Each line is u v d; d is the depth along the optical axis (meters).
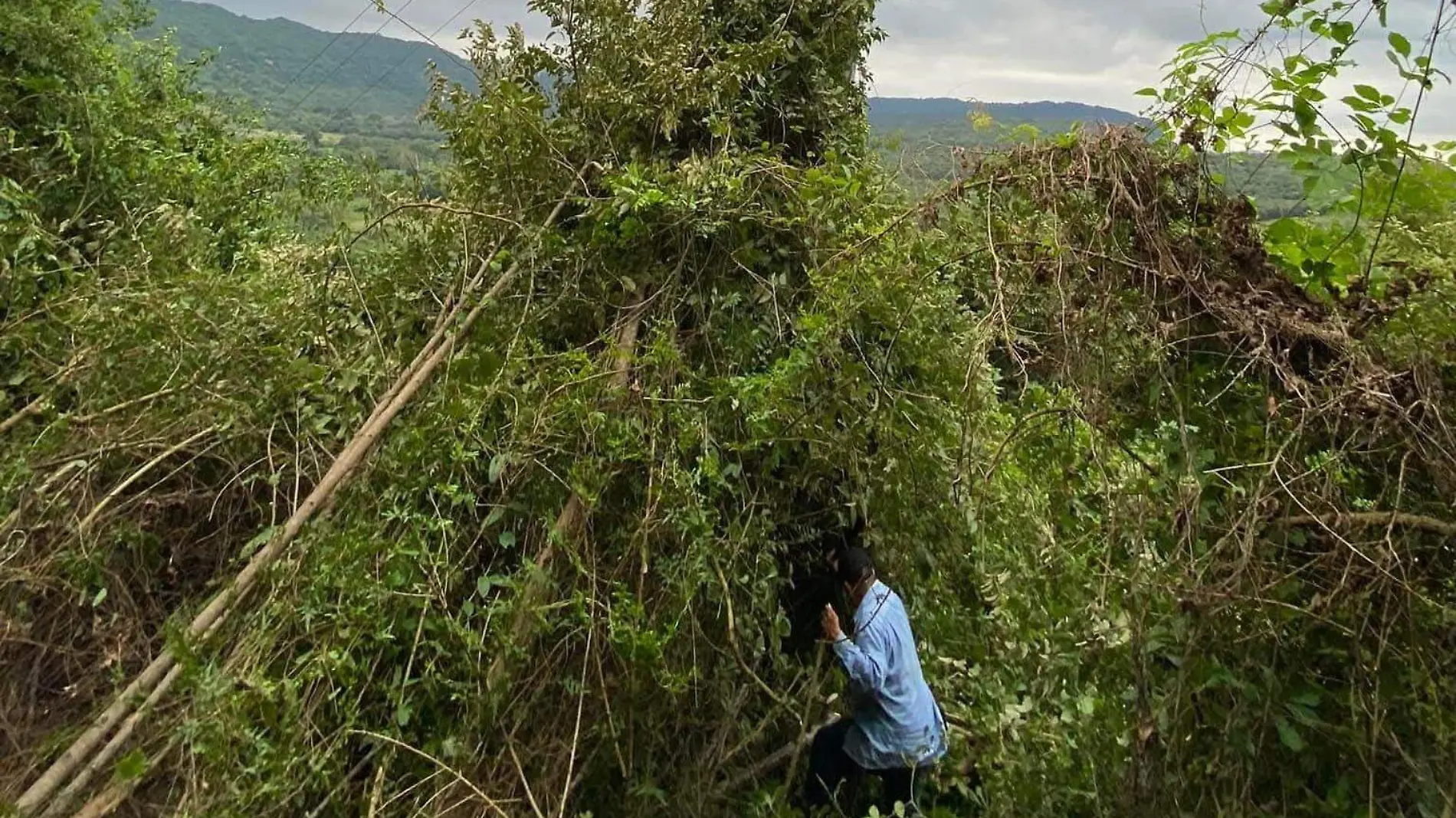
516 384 2.99
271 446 2.98
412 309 3.50
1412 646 1.87
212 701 2.04
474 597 2.66
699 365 3.31
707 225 3.29
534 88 3.83
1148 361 2.21
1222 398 2.18
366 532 2.54
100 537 2.75
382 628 2.35
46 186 4.26
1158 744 2.11
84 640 2.74
